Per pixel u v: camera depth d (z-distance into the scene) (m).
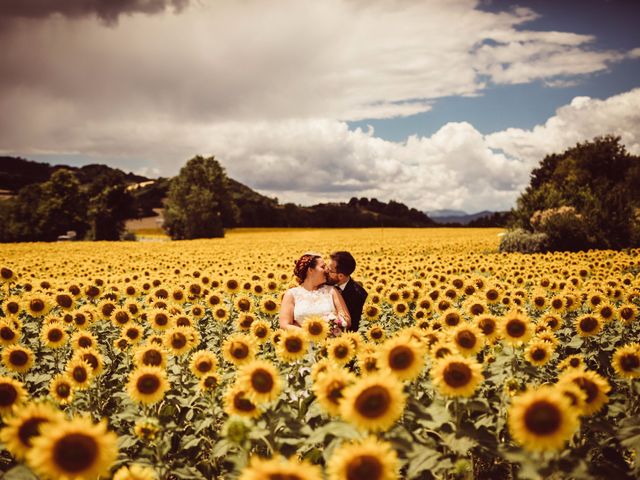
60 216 88.62
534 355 4.59
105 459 2.45
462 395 3.21
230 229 102.50
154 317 7.03
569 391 3.14
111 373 6.23
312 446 3.40
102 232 87.12
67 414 4.45
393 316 8.74
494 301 8.00
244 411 3.40
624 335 6.76
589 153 73.75
